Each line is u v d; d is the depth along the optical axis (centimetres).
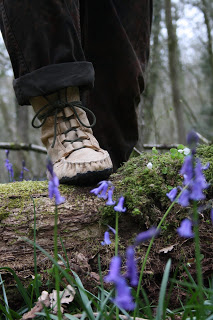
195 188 86
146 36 223
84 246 162
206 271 161
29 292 151
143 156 201
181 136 820
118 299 71
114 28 207
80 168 167
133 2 215
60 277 136
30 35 173
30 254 158
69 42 175
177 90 828
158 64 950
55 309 136
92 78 180
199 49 1295
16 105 953
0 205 163
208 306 105
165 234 167
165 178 179
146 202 169
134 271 75
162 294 93
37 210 163
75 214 165
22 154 762
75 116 184
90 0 204
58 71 171
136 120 225
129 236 168
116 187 175
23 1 172
